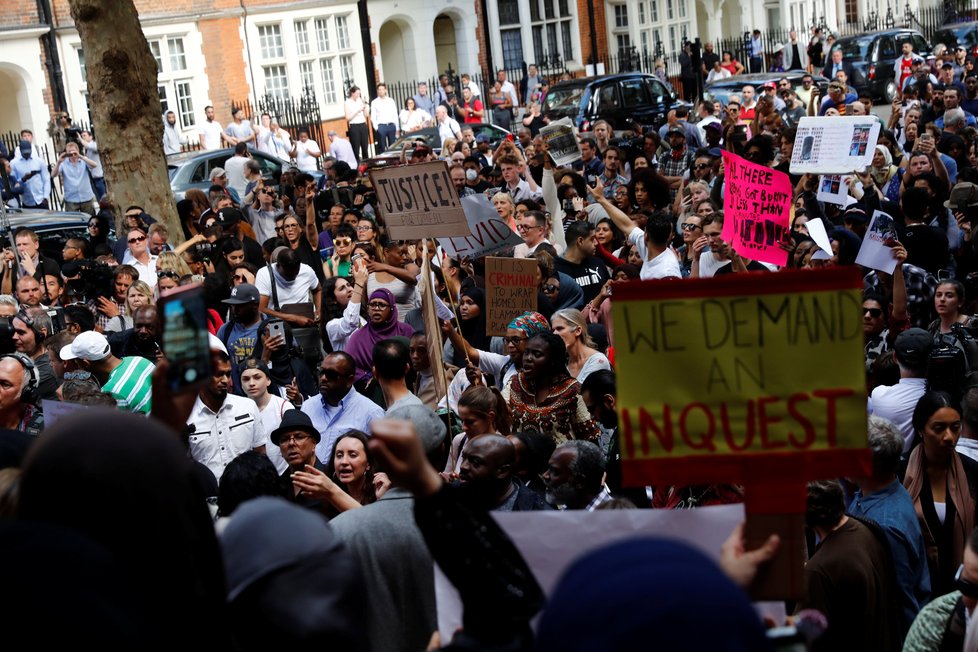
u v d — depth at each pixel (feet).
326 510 16.07
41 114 85.05
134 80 50.01
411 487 6.85
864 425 7.58
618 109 84.64
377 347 21.12
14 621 4.65
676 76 127.95
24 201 73.61
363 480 16.79
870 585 13.91
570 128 41.70
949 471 17.06
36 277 34.17
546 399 20.06
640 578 4.26
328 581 6.21
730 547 7.74
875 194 36.50
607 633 4.16
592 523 8.52
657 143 53.06
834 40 119.96
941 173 38.09
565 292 28.32
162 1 91.71
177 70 93.45
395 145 79.66
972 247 30.22
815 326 7.61
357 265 28.78
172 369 6.34
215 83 95.45
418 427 14.55
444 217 22.31
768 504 7.69
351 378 21.83
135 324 25.54
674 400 7.74
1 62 82.79
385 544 12.56
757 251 24.30
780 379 7.66
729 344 7.68
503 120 101.45
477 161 52.75
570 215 40.24
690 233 30.45
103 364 23.13
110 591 4.90
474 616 6.78
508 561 6.84
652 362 7.75
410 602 12.59
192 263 38.58
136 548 5.25
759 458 7.71
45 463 5.29
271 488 15.10
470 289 27.14
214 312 29.76
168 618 5.28
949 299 23.17
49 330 27.55
